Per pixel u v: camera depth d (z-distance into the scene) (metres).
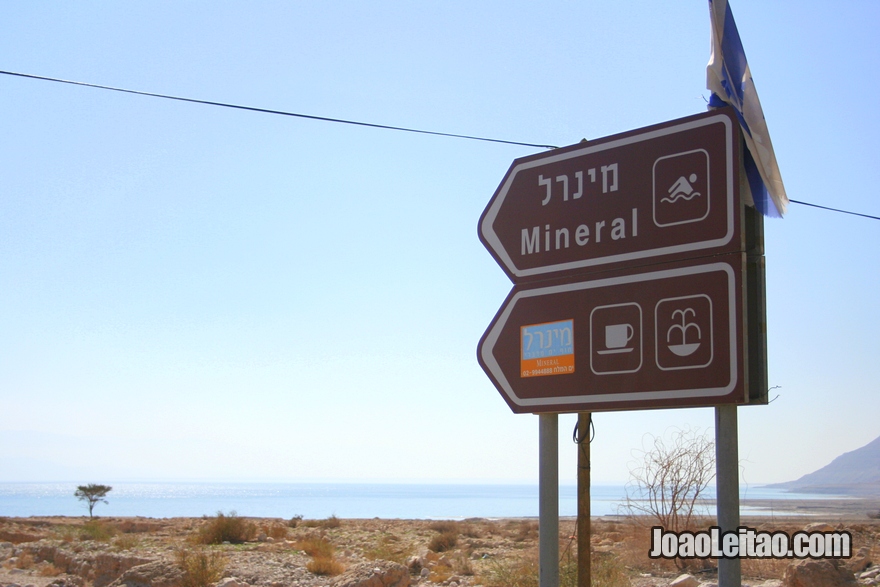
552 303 7.93
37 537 36.84
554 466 7.87
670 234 7.19
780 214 7.12
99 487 65.69
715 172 7.00
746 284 6.87
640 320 7.25
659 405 6.98
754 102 7.23
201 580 18.12
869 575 18.16
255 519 56.50
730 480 6.49
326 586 17.77
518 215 8.37
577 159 8.00
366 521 56.62
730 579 6.31
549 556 7.76
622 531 30.52
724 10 7.30
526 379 8.02
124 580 17.91
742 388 6.48
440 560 26.27
